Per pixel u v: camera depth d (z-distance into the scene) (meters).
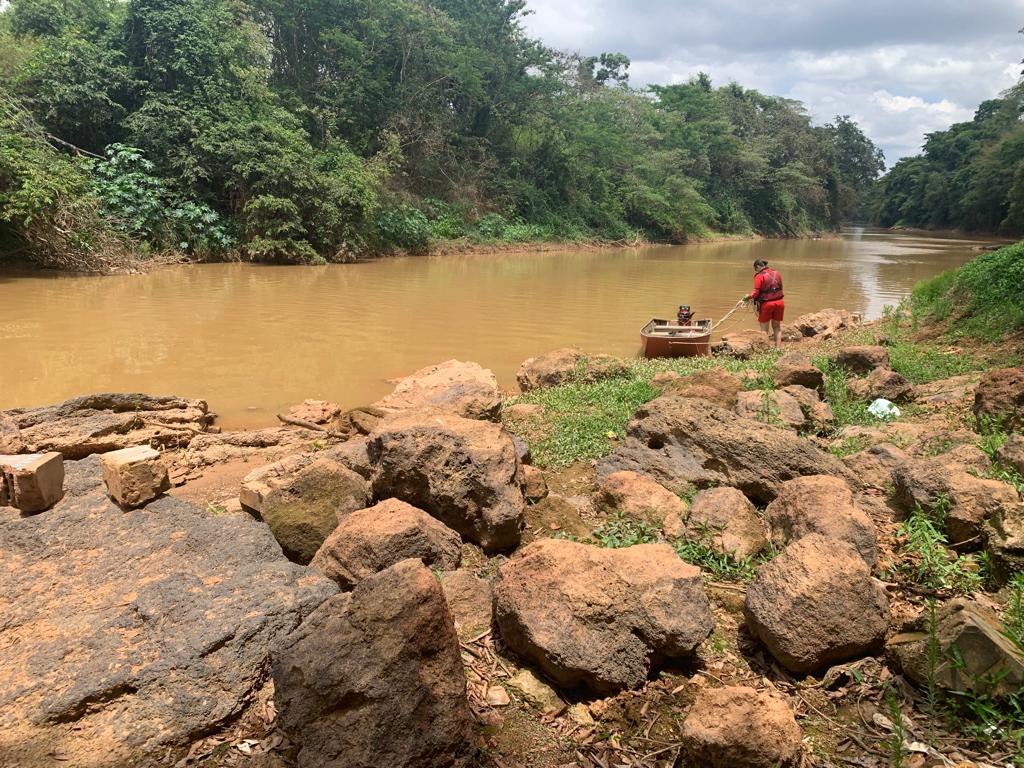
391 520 4.18
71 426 7.08
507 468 4.95
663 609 3.43
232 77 27.03
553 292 20.73
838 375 8.88
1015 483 4.84
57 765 2.79
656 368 10.62
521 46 44.16
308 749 2.69
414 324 14.98
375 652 2.78
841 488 4.54
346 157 28.67
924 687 3.17
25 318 14.02
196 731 3.03
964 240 60.78
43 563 4.12
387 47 35.38
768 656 3.61
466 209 37.62
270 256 25.58
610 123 52.56
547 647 3.28
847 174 94.94
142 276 20.89
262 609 3.62
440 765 2.71
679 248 46.22
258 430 8.32
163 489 4.90
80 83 23.64
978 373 9.02
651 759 2.93
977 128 83.94
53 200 18.88
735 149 62.72
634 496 5.16
